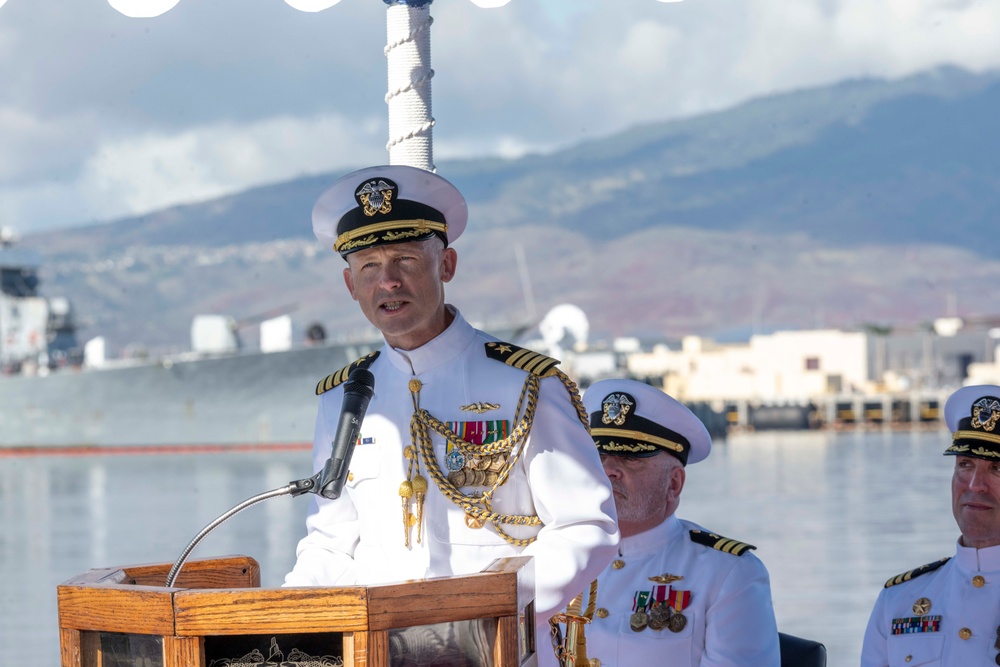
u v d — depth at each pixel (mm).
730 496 107062
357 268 8141
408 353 8352
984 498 12500
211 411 138625
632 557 12297
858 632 45094
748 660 11633
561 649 8945
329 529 8703
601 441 12188
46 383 144125
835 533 81312
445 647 6309
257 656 6145
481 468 8039
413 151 11820
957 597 12688
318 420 8836
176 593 6090
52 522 96188
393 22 11781
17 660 45375
